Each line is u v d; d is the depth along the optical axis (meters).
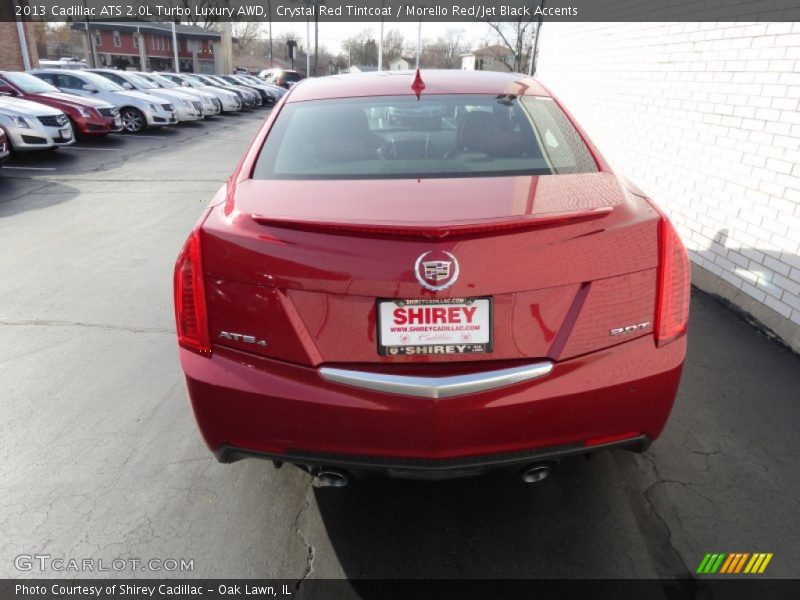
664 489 2.35
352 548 2.10
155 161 11.71
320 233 1.69
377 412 1.72
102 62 64.12
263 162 2.26
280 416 1.78
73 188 8.84
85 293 4.57
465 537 2.14
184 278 1.82
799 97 3.43
